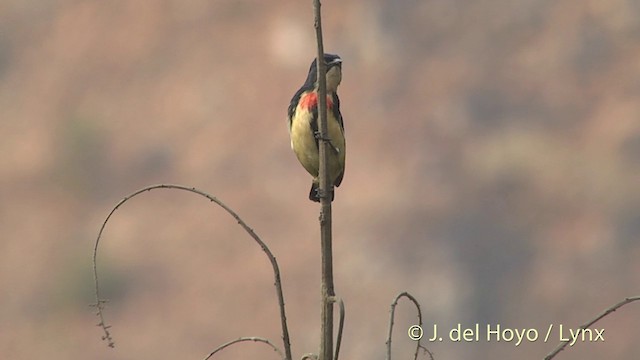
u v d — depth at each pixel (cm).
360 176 3200
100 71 3778
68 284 3070
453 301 2798
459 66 3578
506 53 3616
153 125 3553
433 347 2652
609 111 3369
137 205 3316
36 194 3441
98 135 3531
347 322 2719
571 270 2888
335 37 3716
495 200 3109
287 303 2864
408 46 3662
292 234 3070
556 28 3662
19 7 4056
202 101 3584
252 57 3700
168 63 3747
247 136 3425
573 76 3512
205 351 2833
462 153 3275
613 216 3019
